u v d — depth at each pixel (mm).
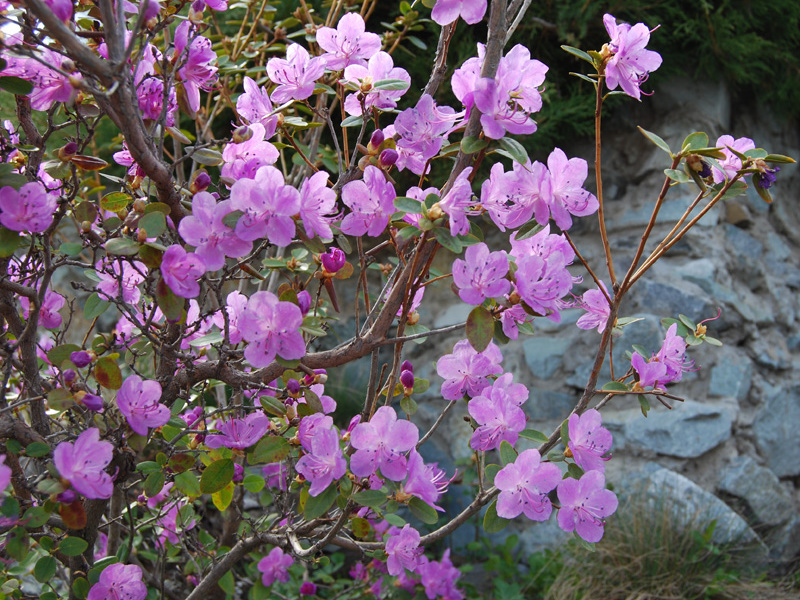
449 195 535
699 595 1158
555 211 581
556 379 1417
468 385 660
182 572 939
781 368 1458
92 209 590
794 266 1584
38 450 552
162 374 636
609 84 590
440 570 989
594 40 1423
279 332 558
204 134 956
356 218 567
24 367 633
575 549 1216
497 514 590
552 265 567
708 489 1317
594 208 586
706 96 1470
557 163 582
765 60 1492
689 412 1322
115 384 554
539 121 1380
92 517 660
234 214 530
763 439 1390
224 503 609
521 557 1341
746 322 1415
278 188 531
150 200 627
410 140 587
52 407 550
